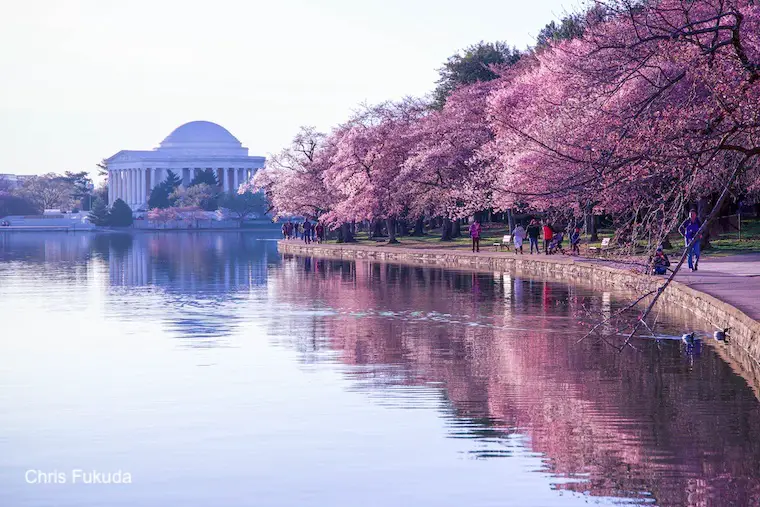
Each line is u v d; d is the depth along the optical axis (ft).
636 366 74.43
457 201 281.13
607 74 75.72
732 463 47.62
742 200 170.40
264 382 69.51
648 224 72.43
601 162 70.64
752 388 65.82
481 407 60.34
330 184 313.12
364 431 54.29
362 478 45.60
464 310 115.65
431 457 48.96
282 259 263.08
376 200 291.17
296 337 93.61
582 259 175.22
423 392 65.31
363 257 267.80
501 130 224.74
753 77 71.20
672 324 97.55
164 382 69.92
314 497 42.96
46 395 65.41
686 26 71.41
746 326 80.18
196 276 190.49
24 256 294.25
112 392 66.28
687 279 123.44
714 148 68.80
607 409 59.67
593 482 44.60
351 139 299.79
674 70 82.43
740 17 71.05
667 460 48.21
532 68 255.70
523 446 50.98
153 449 51.03
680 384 67.36
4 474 46.93
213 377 71.82
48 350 86.63
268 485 44.68
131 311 121.08
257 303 129.90
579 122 85.66
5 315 117.60
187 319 110.83
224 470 47.06
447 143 274.98
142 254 304.09
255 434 53.93
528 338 90.74
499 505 41.73
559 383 68.18
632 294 131.64
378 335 94.32
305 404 61.62
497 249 240.12
